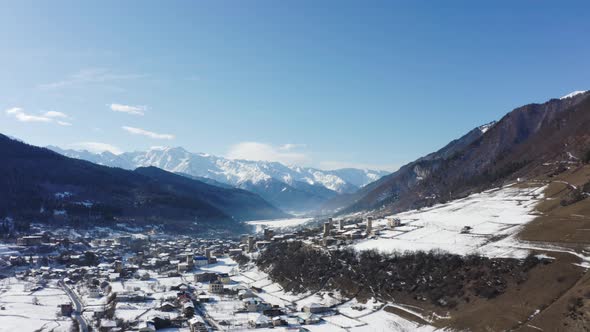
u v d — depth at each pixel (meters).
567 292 189.00
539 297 192.62
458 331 192.38
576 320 166.25
